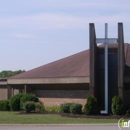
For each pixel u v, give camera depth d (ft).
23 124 99.19
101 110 133.08
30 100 155.63
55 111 147.33
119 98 128.26
